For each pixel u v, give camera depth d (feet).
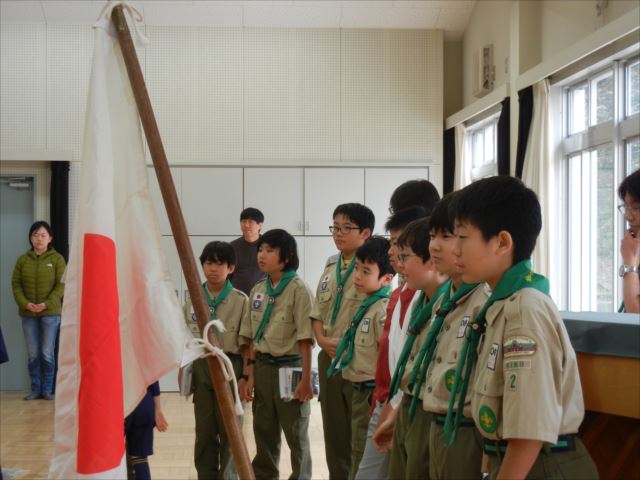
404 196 9.25
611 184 16.42
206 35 25.30
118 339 4.86
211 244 12.96
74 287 5.01
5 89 24.85
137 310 5.03
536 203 4.75
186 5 24.58
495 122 22.77
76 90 24.95
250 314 12.53
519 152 19.07
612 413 4.60
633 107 15.64
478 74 23.29
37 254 23.04
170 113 25.18
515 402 4.27
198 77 25.27
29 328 22.91
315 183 24.98
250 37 25.40
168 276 5.06
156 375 4.97
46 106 24.88
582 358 4.77
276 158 25.34
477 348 4.93
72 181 24.90
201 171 24.80
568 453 4.41
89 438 4.66
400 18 25.18
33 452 15.89
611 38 14.99
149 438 10.52
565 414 4.37
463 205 4.74
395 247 7.66
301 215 24.93
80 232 4.90
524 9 19.75
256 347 12.11
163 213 24.29
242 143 25.31
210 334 5.00
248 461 4.76
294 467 11.78
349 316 10.88
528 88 18.97
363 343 9.65
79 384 4.73
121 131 5.11
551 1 18.92
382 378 8.03
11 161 24.84
